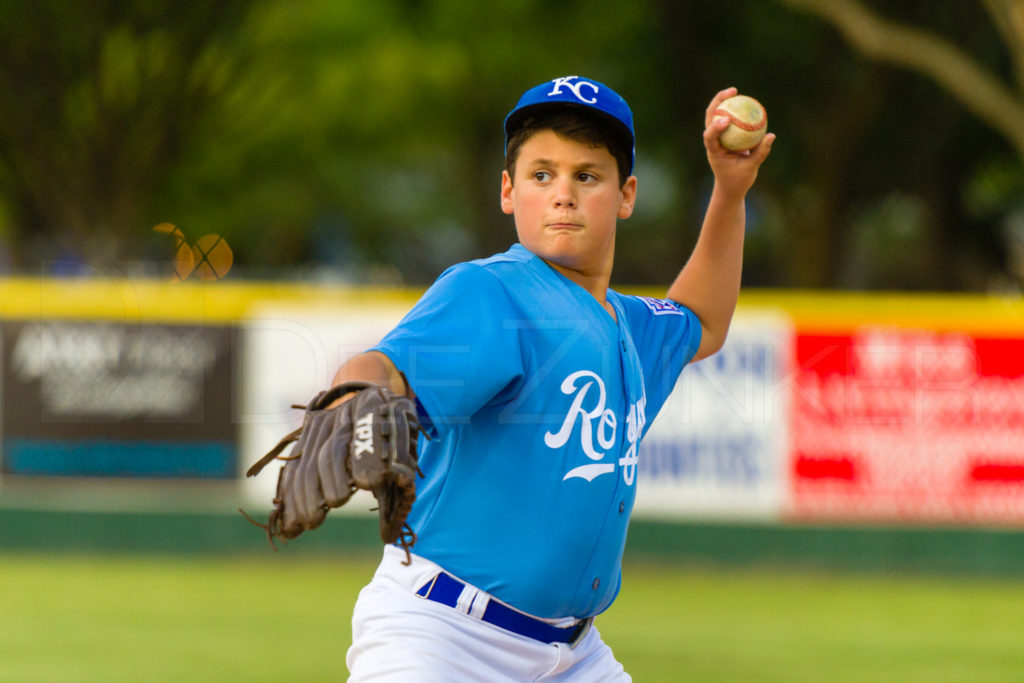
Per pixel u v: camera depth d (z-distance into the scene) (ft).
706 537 107.24
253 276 282.56
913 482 106.01
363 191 306.14
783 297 105.50
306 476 23.06
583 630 30.09
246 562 110.73
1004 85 206.80
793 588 101.30
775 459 106.42
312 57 205.98
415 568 28.30
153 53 183.42
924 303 105.09
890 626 87.10
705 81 223.92
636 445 30.17
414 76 208.13
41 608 89.51
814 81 218.79
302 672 70.79
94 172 188.24
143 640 79.20
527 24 209.87
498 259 28.66
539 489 27.81
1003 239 268.21
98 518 111.65
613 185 28.43
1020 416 104.99
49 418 111.04
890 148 230.89
